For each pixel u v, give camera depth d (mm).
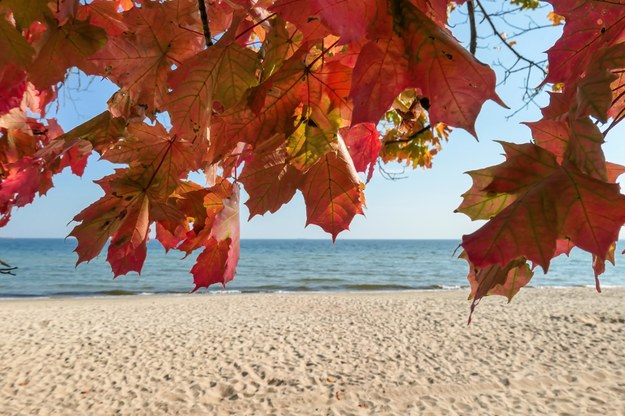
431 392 9039
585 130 794
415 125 1947
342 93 953
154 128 1157
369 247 130875
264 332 13766
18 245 131875
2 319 16047
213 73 929
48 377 9719
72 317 16656
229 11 1141
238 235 1374
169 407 8352
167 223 1207
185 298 24938
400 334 13594
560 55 1042
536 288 28562
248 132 971
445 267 60500
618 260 76312
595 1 983
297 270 55031
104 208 1229
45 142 1378
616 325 14773
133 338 12938
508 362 10859
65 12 950
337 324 15125
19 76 977
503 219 727
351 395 8891
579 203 720
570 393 9000
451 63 726
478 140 716
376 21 743
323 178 1131
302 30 832
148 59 1076
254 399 8719
